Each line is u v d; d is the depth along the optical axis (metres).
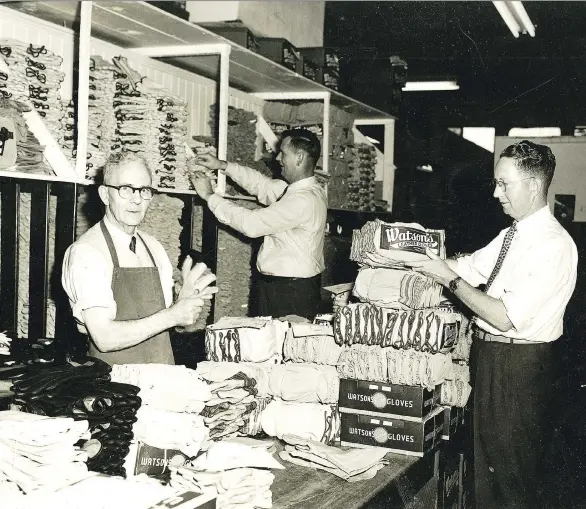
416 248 2.44
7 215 2.96
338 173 5.97
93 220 3.48
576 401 3.81
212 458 1.72
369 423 2.28
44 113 3.18
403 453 2.25
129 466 1.74
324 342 2.38
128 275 2.32
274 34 5.66
